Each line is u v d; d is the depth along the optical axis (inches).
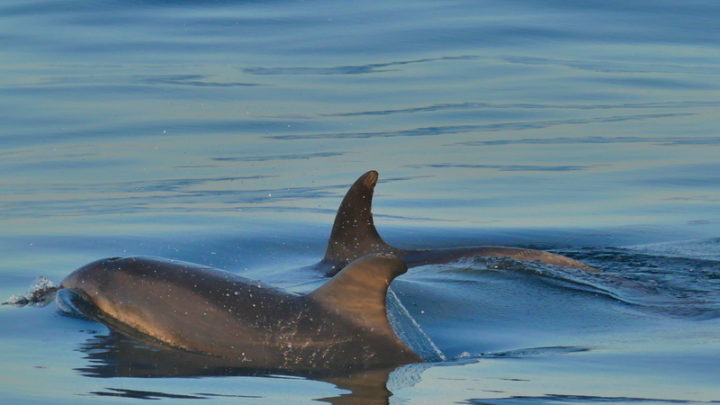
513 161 2918.3
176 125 3356.3
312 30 4744.1
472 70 4143.7
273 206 2465.6
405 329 1459.2
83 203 2463.1
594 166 2851.9
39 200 2487.7
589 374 1282.0
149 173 2792.8
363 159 2965.1
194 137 3221.0
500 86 3912.4
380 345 1348.4
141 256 1547.7
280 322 1379.2
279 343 1354.6
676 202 2472.9
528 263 1828.2
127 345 1395.2
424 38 4598.9
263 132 3297.2
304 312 1387.8
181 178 2743.6
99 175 2758.4
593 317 1567.4
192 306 1427.2
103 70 4116.6
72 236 2127.2
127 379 1266.0
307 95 3779.5
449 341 1441.9
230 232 2187.5
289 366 1321.4
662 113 3506.4
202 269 1491.1
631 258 1979.6
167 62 4261.8
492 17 4918.8
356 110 3582.7
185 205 2456.9
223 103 3661.4
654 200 2493.8
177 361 1338.6
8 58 4279.0
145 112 3508.9
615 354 1374.3
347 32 4692.4
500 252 1887.3
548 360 1347.2
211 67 4180.6
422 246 2121.1
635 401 1178.0
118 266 1525.6
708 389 1219.2
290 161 2950.3
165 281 1475.1
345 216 1916.8
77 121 3366.1
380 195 2573.8
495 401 1177.4
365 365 1320.1
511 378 1267.2
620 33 4736.7
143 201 2497.5
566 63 4264.3
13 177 2726.4
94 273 1535.4
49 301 1578.5
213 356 1360.7
